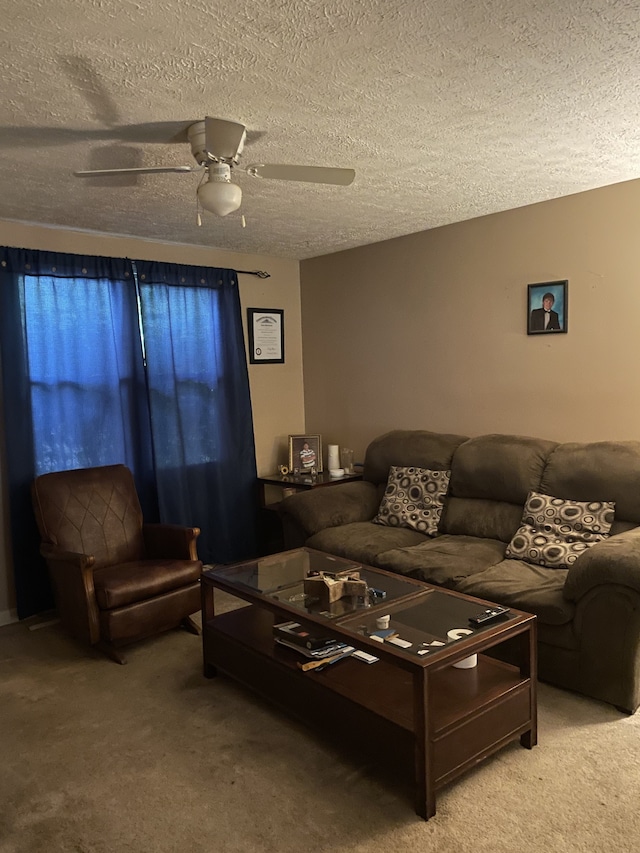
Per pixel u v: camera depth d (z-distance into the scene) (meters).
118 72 1.96
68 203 3.39
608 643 2.60
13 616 3.88
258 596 2.75
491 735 2.24
